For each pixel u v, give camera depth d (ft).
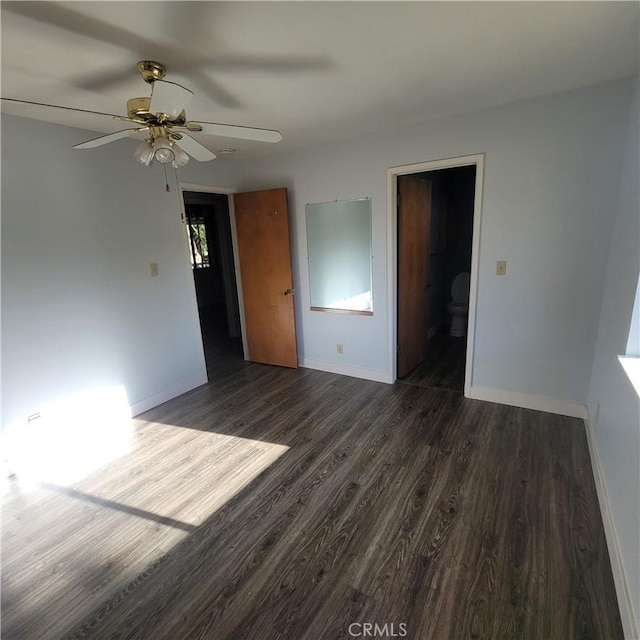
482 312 9.57
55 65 5.64
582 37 5.40
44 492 7.19
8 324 7.66
